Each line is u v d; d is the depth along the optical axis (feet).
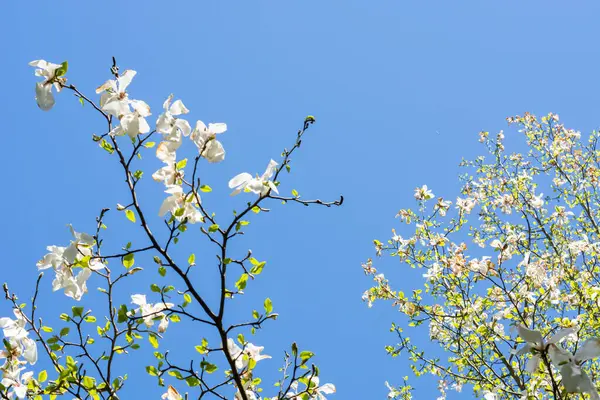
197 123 10.62
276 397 11.77
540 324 21.36
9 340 10.99
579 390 6.84
